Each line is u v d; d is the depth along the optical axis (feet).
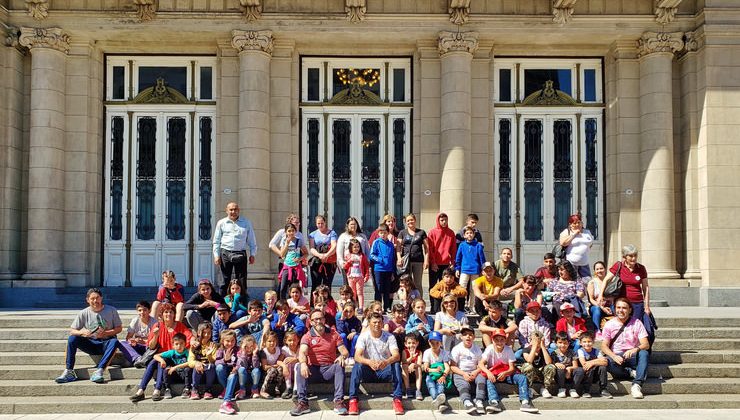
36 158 47.14
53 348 34.88
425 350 31.68
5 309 43.93
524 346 32.30
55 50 47.75
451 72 48.19
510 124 51.49
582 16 48.29
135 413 29.68
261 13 48.24
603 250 50.65
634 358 31.58
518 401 30.12
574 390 30.89
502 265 37.19
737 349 35.04
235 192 49.34
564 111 51.29
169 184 50.85
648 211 48.11
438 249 39.17
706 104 47.11
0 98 46.88
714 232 46.70
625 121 49.60
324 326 31.12
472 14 48.49
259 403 30.14
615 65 50.24
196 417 28.96
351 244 37.96
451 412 29.50
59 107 48.03
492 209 50.14
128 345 33.27
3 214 46.91
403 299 35.53
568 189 51.26
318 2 48.70
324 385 31.45
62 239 48.19
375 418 28.66
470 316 36.65
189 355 31.07
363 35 48.78
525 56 51.42
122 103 50.70
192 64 51.11
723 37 47.16
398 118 51.16
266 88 48.44
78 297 46.21
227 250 38.45
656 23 48.47
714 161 46.93
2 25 46.80
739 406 30.22
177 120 50.96
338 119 51.16
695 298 47.11
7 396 31.19
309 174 50.88
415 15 48.39
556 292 34.04
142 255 50.42
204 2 48.32
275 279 48.34
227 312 33.09
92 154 49.34
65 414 29.53
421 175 49.62
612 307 33.76
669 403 30.22
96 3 48.08
